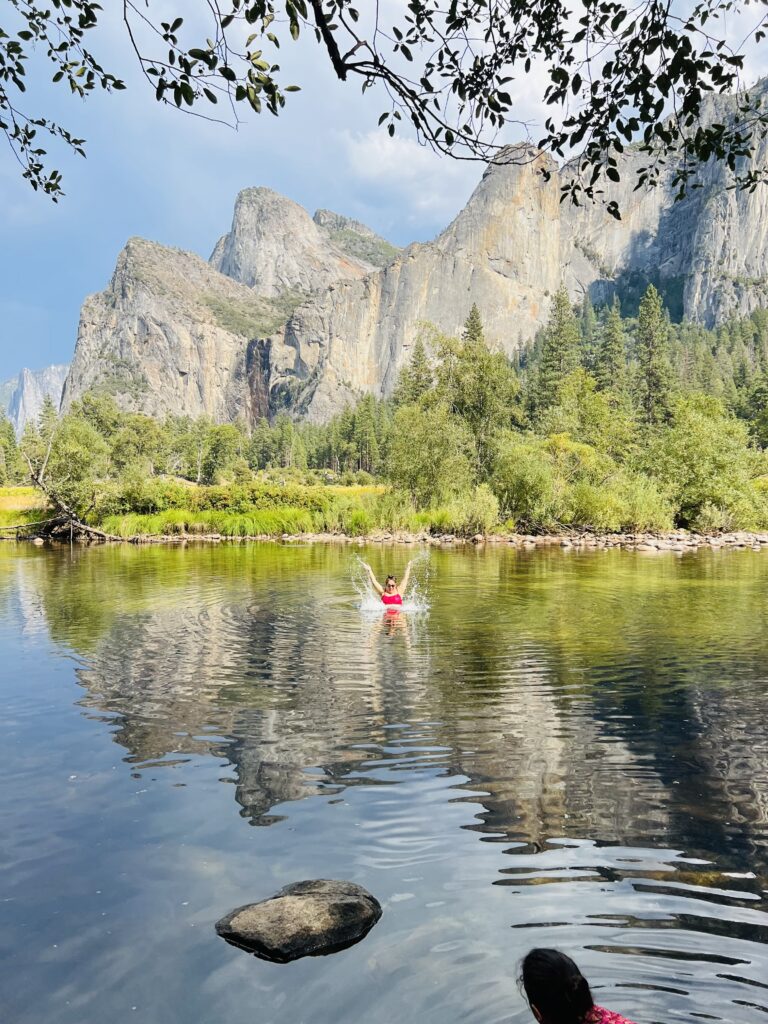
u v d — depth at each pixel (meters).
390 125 4.71
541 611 15.64
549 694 8.92
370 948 3.73
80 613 15.76
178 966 3.64
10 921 4.09
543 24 5.00
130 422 123.88
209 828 5.23
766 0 4.53
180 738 7.30
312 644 12.20
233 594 18.91
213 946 3.81
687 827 5.18
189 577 23.30
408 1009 3.25
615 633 13.02
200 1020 3.24
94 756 6.78
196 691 9.16
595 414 60.00
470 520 41.50
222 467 158.25
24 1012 3.32
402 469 47.94
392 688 9.27
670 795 5.79
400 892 4.31
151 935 3.93
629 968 3.50
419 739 7.23
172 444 164.75
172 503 51.16
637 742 7.13
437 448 47.44
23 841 5.06
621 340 106.75
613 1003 3.23
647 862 4.64
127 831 5.20
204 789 5.96
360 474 144.62
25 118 5.80
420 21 5.15
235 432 164.00
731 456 43.34
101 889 4.42
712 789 5.92
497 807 5.56
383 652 11.51
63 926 4.03
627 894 4.24
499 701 8.62
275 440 195.75
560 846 4.89
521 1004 3.25
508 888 4.33
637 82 4.74
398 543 39.75
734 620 14.35
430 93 4.64
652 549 34.25
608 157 5.02
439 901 4.19
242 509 50.94
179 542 42.69
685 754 6.77
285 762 6.59
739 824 5.23
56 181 6.17
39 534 46.75
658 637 12.61
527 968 2.60
